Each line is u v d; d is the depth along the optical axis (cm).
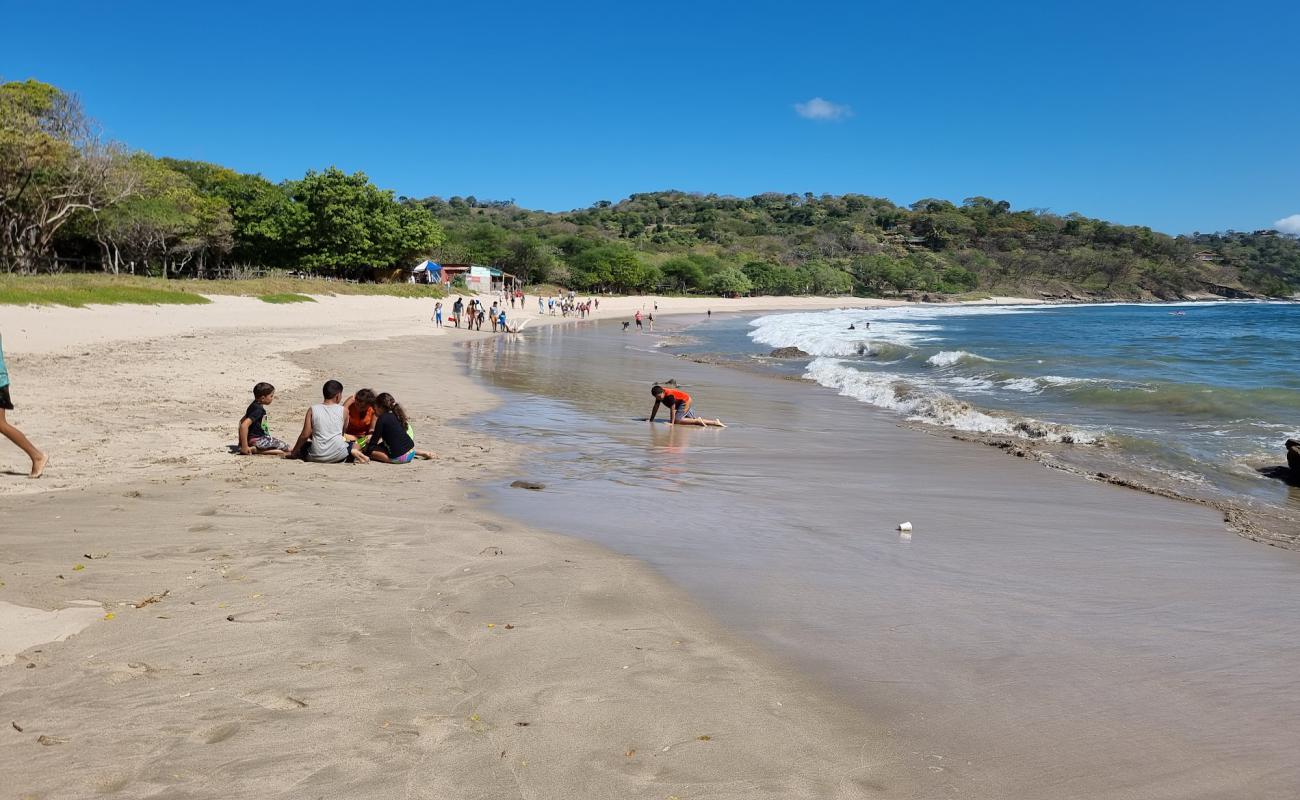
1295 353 2800
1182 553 656
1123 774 316
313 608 443
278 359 2048
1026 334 4356
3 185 4353
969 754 328
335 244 6819
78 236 5709
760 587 534
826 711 360
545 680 371
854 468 1006
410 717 328
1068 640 460
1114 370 2208
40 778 273
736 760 312
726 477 927
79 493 674
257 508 657
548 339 3988
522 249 10456
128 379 1462
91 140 4688
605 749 314
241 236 6806
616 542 631
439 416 1323
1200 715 371
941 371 2266
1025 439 1238
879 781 303
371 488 769
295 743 303
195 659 371
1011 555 637
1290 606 529
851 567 589
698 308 10231
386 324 4250
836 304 13050
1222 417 1395
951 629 470
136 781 274
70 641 384
